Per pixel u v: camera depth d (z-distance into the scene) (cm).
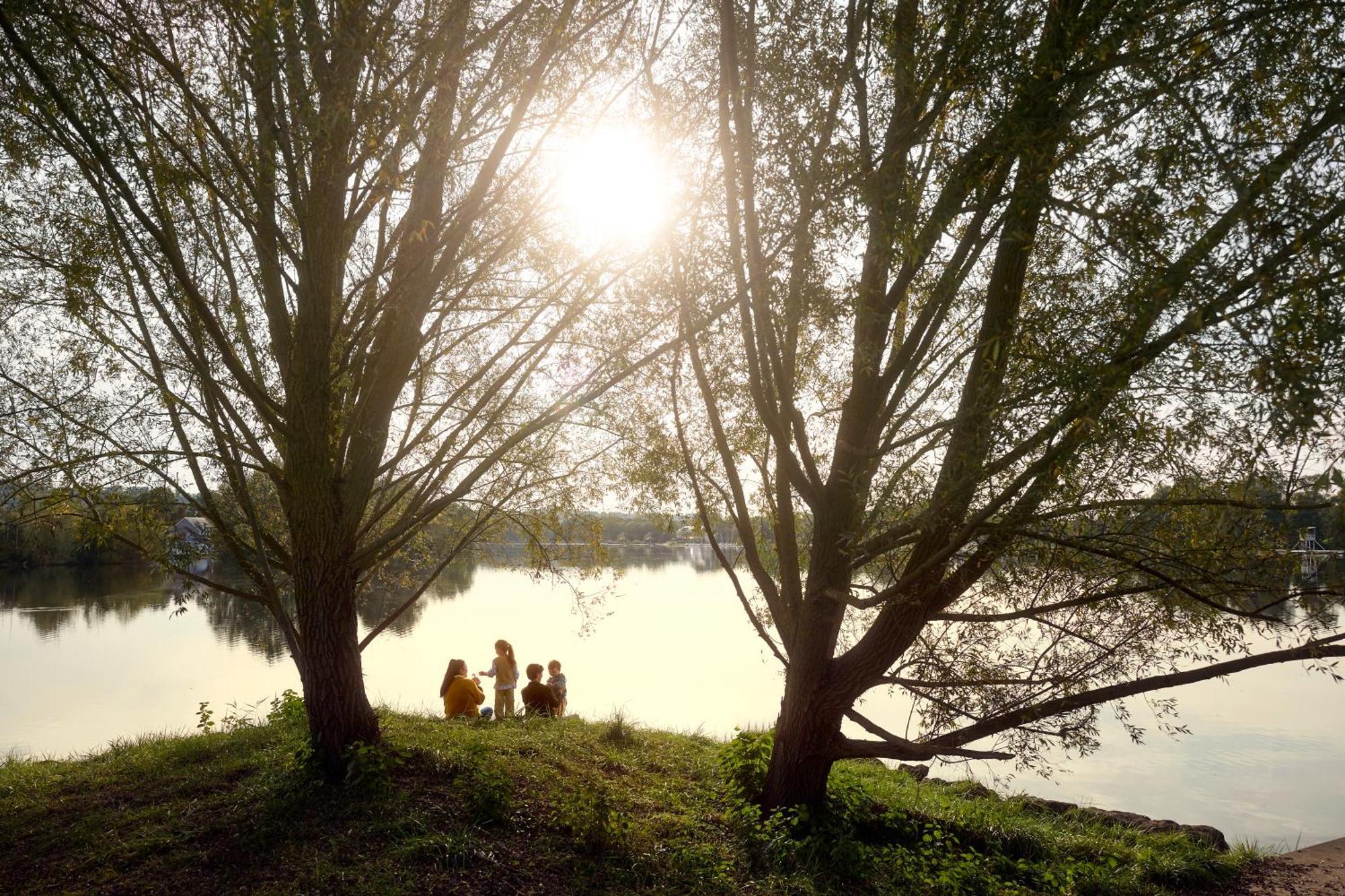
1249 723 1684
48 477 727
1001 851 785
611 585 957
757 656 2477
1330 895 751
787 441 688
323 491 711
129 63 648
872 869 686
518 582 5800
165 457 750
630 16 664
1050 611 604
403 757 745
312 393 699
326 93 626
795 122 598
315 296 691
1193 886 764
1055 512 552
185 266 700
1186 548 564
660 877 630
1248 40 482
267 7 528
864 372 673
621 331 799
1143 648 623
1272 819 1119
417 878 577
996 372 575
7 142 662
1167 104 489
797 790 729
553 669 1280
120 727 1507
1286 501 495
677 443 857
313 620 719
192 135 695
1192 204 465
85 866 581
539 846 646
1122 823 938
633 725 1115
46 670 2103
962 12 552
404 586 997
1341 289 411
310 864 583
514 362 841
